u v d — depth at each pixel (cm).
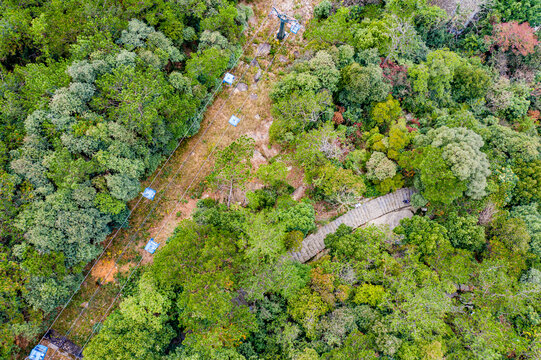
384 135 3897
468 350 2759
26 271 2511
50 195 2694
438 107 4303
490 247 3322
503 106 4362
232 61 3922
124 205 2973
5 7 3238
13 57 3284
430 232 3206
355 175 3488
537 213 3469
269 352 2731
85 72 2970
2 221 2533
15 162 2681
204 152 3697
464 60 4450
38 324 2598
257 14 4447
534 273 3203
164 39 3472
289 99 3766
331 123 3728
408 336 2755
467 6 4675
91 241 2981
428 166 3212
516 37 4544
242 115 3916
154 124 3216
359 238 3148
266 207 3322
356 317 2850
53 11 3300
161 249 2842
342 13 4175
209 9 3800
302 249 3369
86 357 2425
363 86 3706
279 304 2930
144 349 2505
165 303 2722
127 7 3478
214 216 3025
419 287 3009
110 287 3064
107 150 2952
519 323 3027
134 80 3038
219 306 2477
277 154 3800
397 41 4044
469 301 3120
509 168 3597
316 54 3916
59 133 2861
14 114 2852
